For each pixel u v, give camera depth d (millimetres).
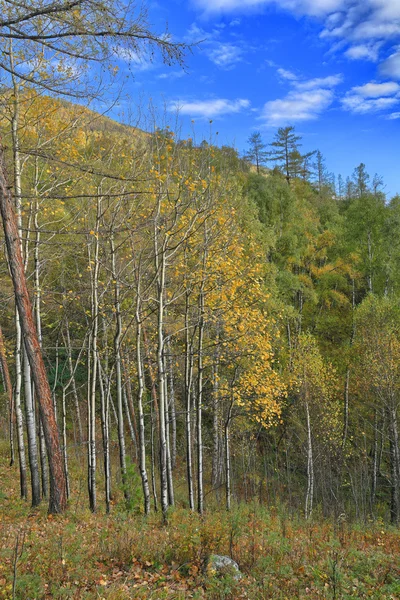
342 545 7781
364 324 25359
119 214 10539
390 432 22578
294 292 31391
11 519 8539
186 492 17344
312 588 5438
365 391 23719
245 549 6656
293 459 26172
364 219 33344
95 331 10828
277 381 14641
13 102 7742
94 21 5762
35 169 9969
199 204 10609
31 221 10555
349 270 32719
